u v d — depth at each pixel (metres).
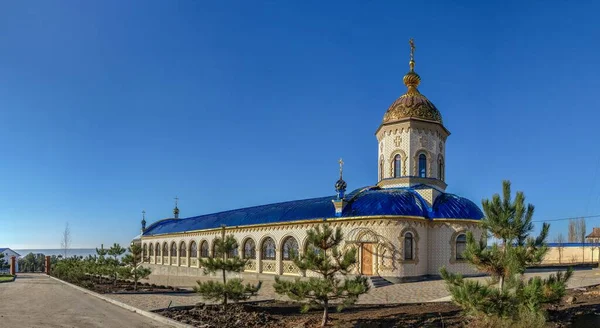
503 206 13.86
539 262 13.24
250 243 41.78
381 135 40.28
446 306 19.27
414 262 32.81
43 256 95.44
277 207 41.50
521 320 12.69
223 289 19.38
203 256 50.28
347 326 15.84
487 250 13.83
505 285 13.09
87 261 53.16
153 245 63.22
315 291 15.55
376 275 32.19
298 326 16.33
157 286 36.84
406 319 16.42
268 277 38.53
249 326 17.02
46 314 21.31
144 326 17.75
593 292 21.50
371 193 35.72
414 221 33.31
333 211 35.22
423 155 38.25
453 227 33.97
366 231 33.19
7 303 26.22
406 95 40.16
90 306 24.47
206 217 53.72
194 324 17.41
